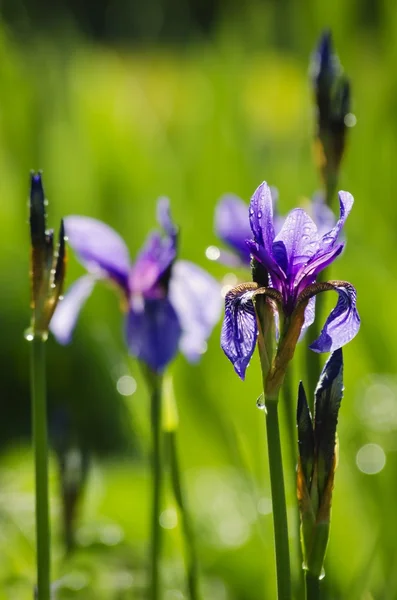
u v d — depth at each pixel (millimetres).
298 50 2848
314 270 1148
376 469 1688
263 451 1663
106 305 2668
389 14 2551
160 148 3053
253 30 2963
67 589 1476
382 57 2572
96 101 3176
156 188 2879
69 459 1448
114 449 2404
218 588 1625
